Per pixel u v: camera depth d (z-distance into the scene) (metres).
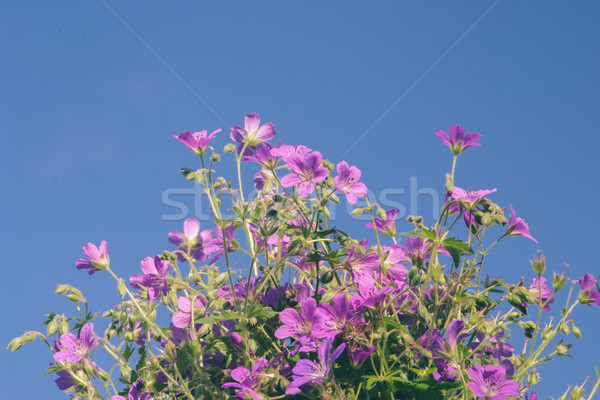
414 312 1.14
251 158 1.16
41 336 1.15
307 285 1.14
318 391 1.08
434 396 1.09
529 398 1.13
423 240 1.15
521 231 1.13
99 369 1.15
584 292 1.14
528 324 1.14
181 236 1.12
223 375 1.13
